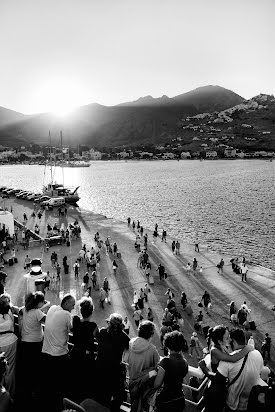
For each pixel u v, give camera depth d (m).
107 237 47.44
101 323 25.23
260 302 29.06
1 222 46.06
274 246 56.84
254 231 67.06
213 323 25.33
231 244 58.62
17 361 6.88
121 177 198.25
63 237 47.41
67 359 6.50
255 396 4.90
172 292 31.09
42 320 6.81
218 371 5.28
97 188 145.00
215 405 5.25
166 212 88.56
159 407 5.32
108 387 5.88
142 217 82.81
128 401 6.80
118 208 96.31
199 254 42.88
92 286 31.86
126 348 6.04
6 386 6.33
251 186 142.62
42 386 6.44
